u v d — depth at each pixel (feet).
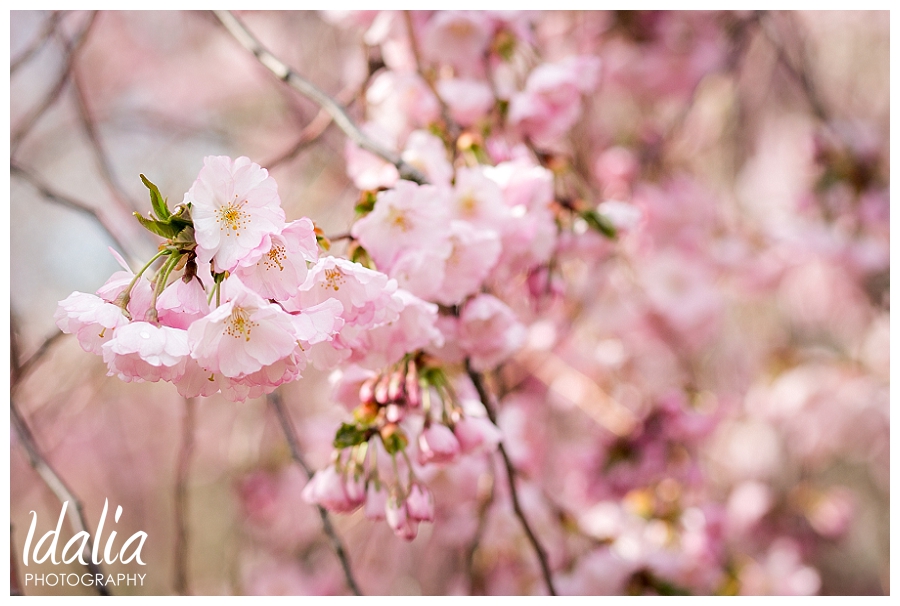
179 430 8.02
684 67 5.64
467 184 3.41
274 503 5.99
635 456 5.19
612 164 5.70
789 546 6.29
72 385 5.43
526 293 3.78
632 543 4.98
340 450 3.31
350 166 3.64
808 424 6.08
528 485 4.98
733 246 5.84
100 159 4.18
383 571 6.79
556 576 4.85
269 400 3.65
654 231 5.59
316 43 6.27
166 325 2.96
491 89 3.82
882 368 5.93
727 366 7.21
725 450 6.89
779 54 5.82
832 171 5.77
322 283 3.01
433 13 3.92
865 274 5.89
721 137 6.64
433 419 3.32
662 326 5.52
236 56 7.11
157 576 7.94
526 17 4.04
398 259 3.25
